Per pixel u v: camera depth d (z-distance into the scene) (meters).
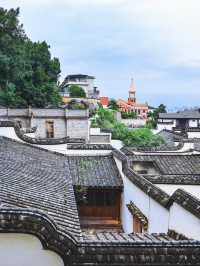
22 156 16.77
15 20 63.41
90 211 18.97
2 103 55.88
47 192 11.40
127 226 17.09
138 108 117.62
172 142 44.69
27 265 6.48
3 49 58.50
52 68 70.31
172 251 6.47
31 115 45.62
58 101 66.31
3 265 6.44
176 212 10.55
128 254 6.41
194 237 9.20
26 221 6.32
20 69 59.59
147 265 6.39
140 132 45.72
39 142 21.38
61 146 21.67
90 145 22.09
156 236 9.49
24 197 9.62
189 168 20.48
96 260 6.35
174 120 83.94
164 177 14.55
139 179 14.67
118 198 19.09
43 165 16.39
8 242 6.46
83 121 46.25
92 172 19.84
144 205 13.77
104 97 105.56
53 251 6.45
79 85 109.31
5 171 12.23
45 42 71.44
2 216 6.31
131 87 127.94
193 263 6.45
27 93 59.62
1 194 9.02
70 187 13.70
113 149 21.95
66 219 8.98
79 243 6.46
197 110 90.62
